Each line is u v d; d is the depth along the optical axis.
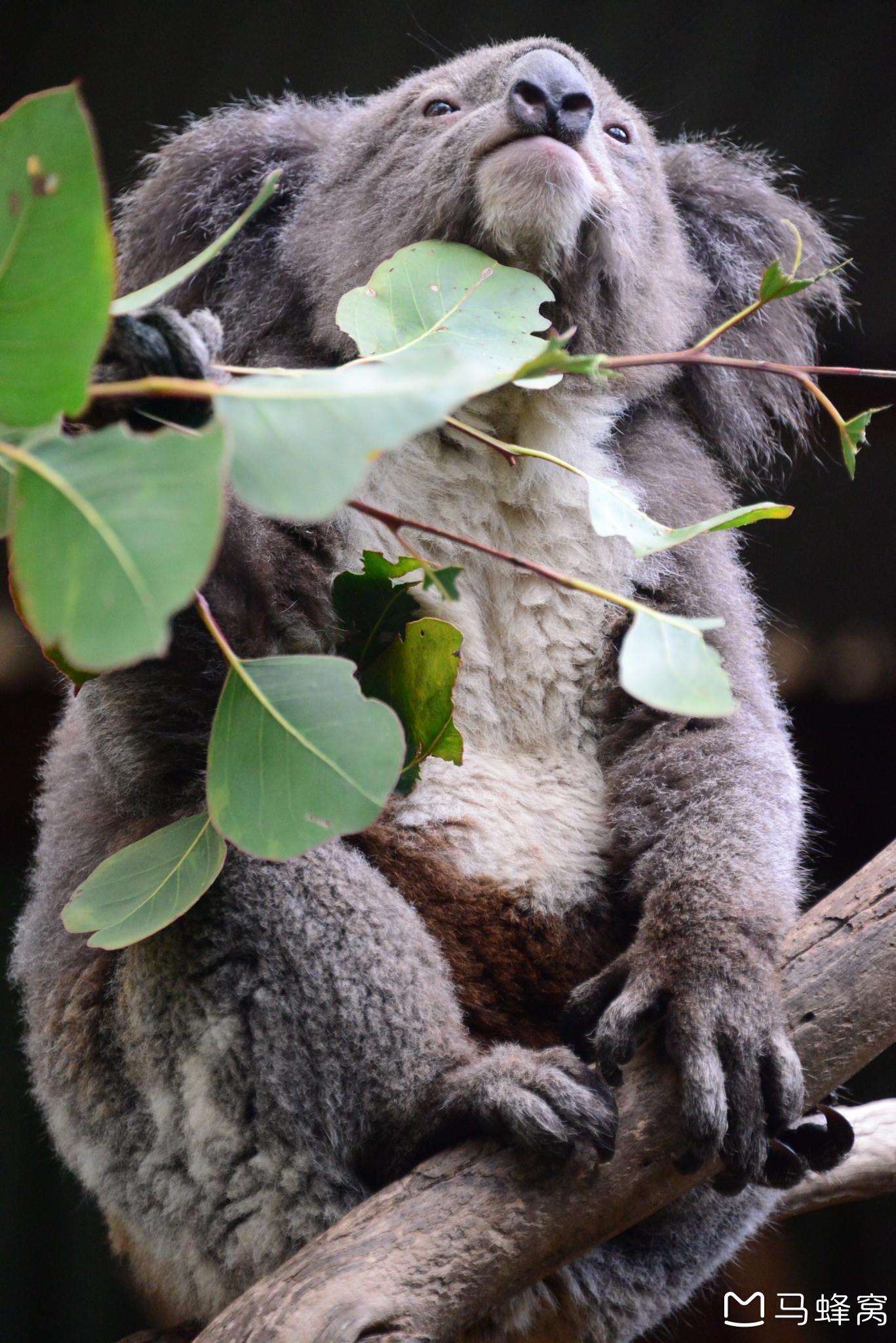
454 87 4.50
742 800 3.90
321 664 2.43
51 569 1.74
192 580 1.68
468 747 4.27
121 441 1.79
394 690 3.17
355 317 2.99
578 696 4.38
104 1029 3.87
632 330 4.51
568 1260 3.16
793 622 10.80
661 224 4.73
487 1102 3.21
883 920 3.53
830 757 10.56
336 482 1.77
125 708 3.75
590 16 7.80
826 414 9.05
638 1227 3.91
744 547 5.22
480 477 4.38
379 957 3.52
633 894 3.93
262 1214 3.61
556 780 4.29
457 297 3.08
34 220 1.85
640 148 4.69
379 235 4.44
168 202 4.89
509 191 3.96
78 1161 4.05
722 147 5.64
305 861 3.58
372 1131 3.49
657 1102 3.26
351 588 3.16
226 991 3.56
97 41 7.83
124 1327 10.98
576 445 4.46
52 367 1.86
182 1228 3.76
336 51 7.96
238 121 5.07
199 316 2.70
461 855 4.10
